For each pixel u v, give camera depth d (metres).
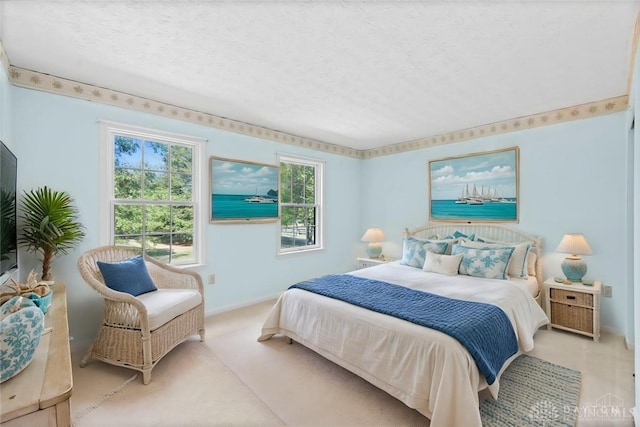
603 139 2.93
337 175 4.90
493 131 3.65
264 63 2.20
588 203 3.02
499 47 1.96
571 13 1.60
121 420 1.71
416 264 3.64
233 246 3.64
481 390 1.85
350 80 2.47
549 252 3.26
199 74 2.38
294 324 2.56
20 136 2.29
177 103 3.04
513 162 3.50
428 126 3.78
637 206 1.59
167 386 2.04
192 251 3.35
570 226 3.13
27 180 2.32
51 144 2.42
